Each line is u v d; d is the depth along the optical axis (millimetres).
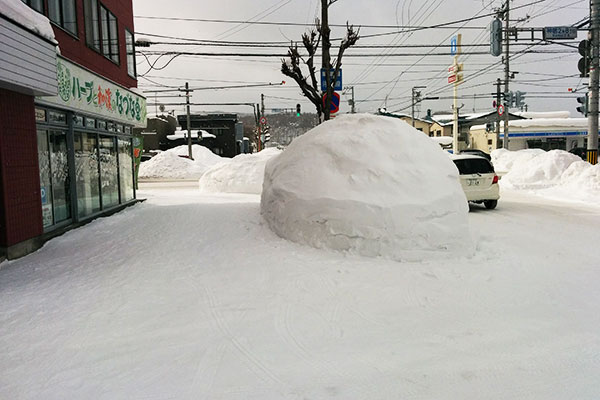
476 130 53375
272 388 3178
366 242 6387
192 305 4762
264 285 5340
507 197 16250
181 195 16719
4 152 6879
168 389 3166
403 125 7785
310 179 7336
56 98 8633
